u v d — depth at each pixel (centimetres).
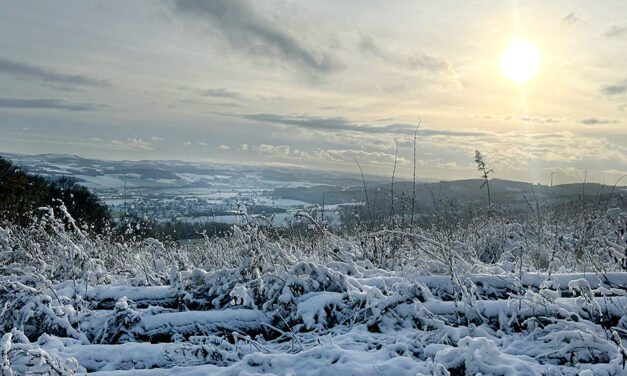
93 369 429
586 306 482
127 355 441
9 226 987
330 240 808
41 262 682
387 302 523
